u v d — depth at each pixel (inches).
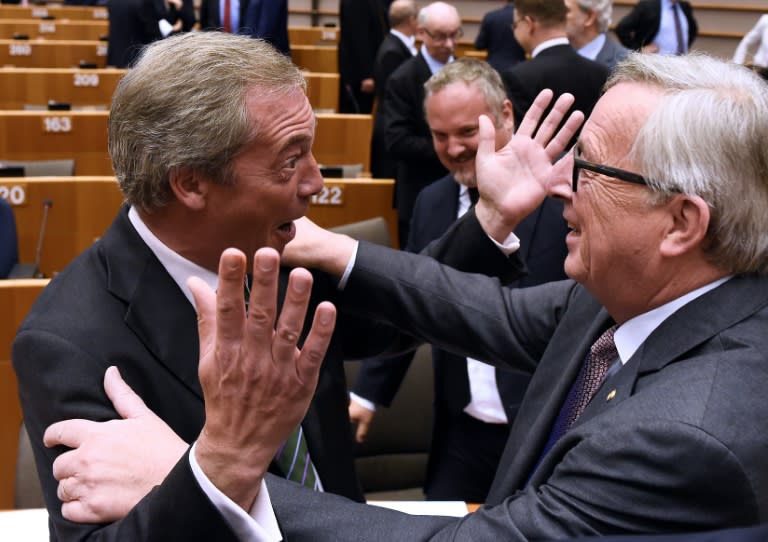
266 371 35.5
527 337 58.1
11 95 246.1
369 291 59.4
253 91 43.8
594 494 40.4
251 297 34.6
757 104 41.9
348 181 157.2
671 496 38.9
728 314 42.7
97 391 44.3
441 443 97.9
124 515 40.2
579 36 169.6
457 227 62.8
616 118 43.4
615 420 41.2
